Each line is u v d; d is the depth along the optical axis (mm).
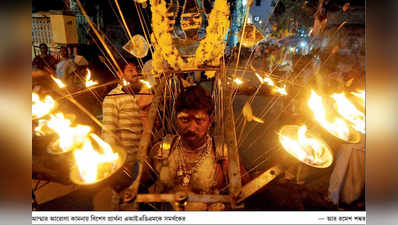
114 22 8047
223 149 1124
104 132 1848
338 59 4340
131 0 7434
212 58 1993
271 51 6578
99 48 6590
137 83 2037
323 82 2994
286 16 8281
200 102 1017
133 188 899
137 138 1942
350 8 4656
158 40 1966
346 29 4520
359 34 4512
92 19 8344
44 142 1834
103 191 2354
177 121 1060
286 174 996
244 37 2014
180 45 1991
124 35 7895
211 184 1084
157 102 1464
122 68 2088
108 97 1929
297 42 7234
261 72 3281
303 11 7543
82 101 3549
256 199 1010
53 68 5215
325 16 2729
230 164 979
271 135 3701
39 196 2350
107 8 8086
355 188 2270
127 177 993
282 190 1044
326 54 4395
